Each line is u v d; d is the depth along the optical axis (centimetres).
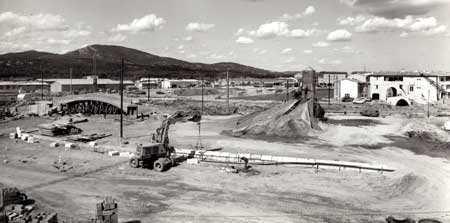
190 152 3719
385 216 2158
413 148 4012
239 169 3238
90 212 2214
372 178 2928
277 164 3381
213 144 4331
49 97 11125
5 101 9706
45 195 2523
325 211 2238
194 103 9612
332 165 3234
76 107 7419
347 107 8062
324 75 17575
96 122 6194
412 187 2633
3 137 4766
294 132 4838
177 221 2077
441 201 2383
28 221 2005
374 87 9725
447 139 4359
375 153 3803
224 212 2216
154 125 5869
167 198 2473
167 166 3262
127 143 4328
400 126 5150
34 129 5347
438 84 9331
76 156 3722
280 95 12800
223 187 2720
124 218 2117
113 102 7106
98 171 3159
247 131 4975
